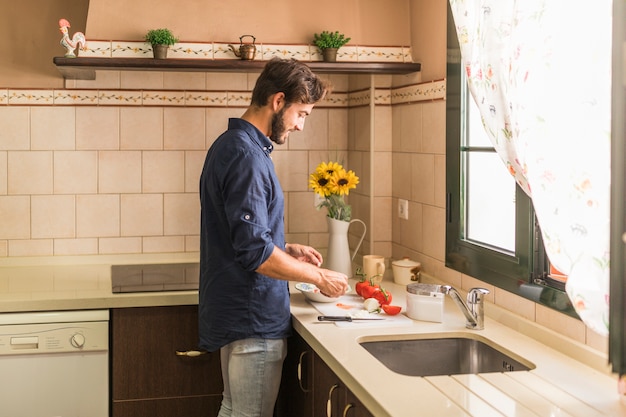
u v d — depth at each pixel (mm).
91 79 3699
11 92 3662
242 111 3830
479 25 2305
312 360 2633
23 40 3654
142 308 3123
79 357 3070
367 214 3734
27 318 3004
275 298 2623
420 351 2545
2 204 3693
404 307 2920
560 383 2021
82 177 3742
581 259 1863
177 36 3363
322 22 3463
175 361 3168
